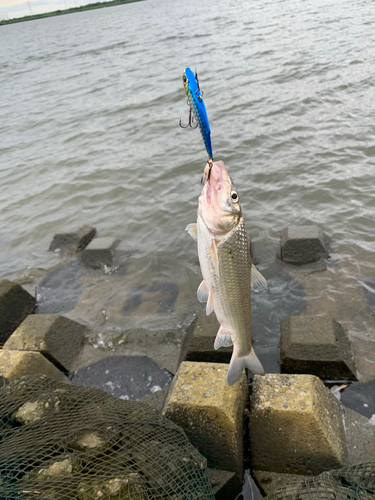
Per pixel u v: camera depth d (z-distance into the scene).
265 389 4.22
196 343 5.59
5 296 7.14
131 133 16.08
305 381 4.25
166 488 3.28
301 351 5.25
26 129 18.70
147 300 7.44
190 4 79.69
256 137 13.41
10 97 26.05
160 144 14.55
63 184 12.77
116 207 11.16
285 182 10.63
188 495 3.23
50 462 3.40
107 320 7.01
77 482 3.19
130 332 6.60
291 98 16.33
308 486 3.36
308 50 23.50
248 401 4.45
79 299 7.76
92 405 4.00
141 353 6.17
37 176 13.70
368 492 3.24
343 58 20.48
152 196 11.39
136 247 9.25
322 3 43.38
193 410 4.02
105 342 6.46
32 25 113.62
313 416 3.89
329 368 5.17
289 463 3.99
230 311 3.29
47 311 7.57
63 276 8.56
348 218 8.86
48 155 15.24
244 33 34.00
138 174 12.61
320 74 18.62
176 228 9.77
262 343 6.05
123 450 3.52
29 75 32.88
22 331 6.18
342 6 38.19
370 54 20.23
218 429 3.95
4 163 15.18
